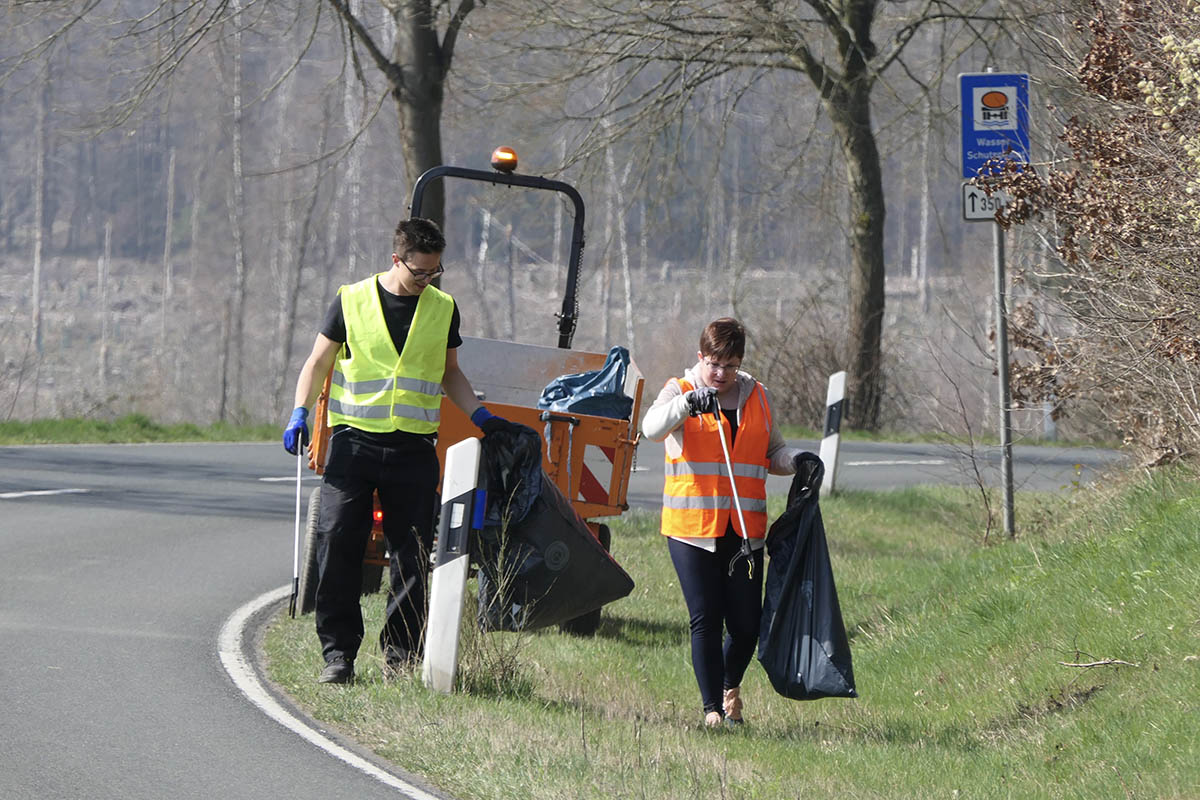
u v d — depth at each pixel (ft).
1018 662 97.30
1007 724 87.61
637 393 114.83
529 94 287.28
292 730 80.38
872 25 317.01
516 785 70.03
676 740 81.76
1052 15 133.69
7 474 195.62
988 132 136.46
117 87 258.98
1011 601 108.27
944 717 92.53
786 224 437.99
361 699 85.46
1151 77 102.83
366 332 89.20
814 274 577.43
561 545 92.38
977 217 137.49
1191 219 99.45
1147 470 130.21
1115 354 122.52
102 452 228.84
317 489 113.60
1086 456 252.42
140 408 409.69
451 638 87.25
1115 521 119.85
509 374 131.64
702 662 88.38
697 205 334.85
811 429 334.44
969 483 196.54
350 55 279.08
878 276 337.31
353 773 72.79
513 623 93.61
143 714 82.33
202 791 68.69
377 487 89.97
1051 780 74.79
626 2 274.36
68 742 75.72
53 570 129.80
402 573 90.12
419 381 89.45
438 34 268.41
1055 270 136.98
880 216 335.47
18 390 381.81
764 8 277.44
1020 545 132.36
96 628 106.42
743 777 74.74
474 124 297.53
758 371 345.10
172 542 149.18
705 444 88.07
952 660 103.30
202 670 94.68
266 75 483.92
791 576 86.38
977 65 299.17
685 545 88.53
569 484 112.47
